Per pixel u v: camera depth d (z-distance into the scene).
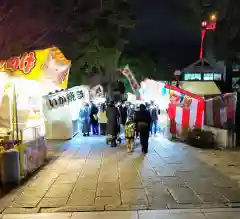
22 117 12.29
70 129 16.14
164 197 6.90
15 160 7.97
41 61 9.43
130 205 6.44
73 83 30.33
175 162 10.37
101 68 32.00
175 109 15.53
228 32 21.22
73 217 5.88
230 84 25.08
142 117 12.15
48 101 13.20
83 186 7.77
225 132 13.05
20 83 9.52
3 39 20.27
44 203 6.63
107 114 13.77
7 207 6.44
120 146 13.77
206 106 15.40
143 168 9.55
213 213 5.98
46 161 10.71
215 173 8.92
